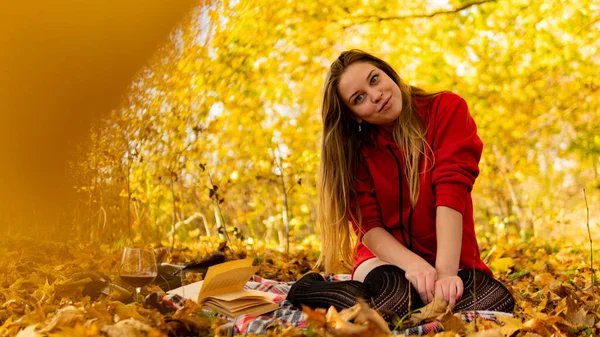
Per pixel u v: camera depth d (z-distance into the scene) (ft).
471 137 9.00
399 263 8.52
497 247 21.61
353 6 24.48
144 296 9.06
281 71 25.71
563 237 27.40
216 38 22.11
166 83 20.61
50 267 12.35
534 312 8.30
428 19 25.12
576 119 26.68
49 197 13.12
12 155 11.52
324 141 9.55
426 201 8.91
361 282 8.96
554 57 24.36
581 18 23.77
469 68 24.79
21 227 13.64
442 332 6.57
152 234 22.62
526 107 25.32
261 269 15.38
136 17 11.39
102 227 18.29
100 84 11.43
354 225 9.44
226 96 24.56
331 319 6.22
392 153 9.19
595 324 8.20
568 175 27.89
